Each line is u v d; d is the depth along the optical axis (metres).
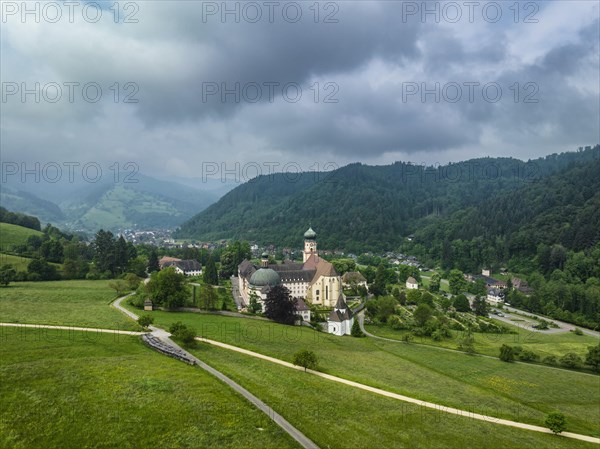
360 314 172.50
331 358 101.06
